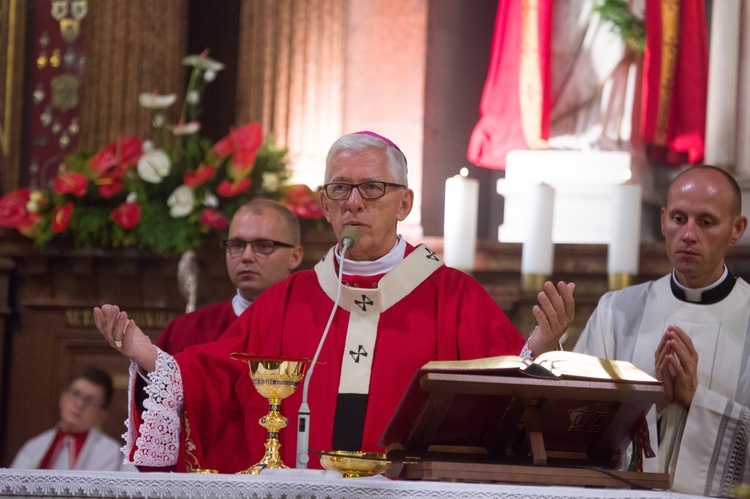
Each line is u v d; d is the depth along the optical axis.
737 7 16.45
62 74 17.95
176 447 8.50
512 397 6.95
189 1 18.67
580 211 16.09
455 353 8.89
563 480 6.59
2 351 15.70
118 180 15.27
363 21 17.34
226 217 14.91
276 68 17.00
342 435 8.64
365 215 8.95
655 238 16.73
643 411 7.01
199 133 18.27
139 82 17.55
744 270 14.57
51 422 15.60
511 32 16.89
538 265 14.26
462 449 7.16
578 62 16.67
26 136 17.91
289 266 12.19
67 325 15.70
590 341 10.64
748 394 9.98
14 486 5.89
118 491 5.91
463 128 18.00
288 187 15.23
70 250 15.45
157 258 15.43
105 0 17.80
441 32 18.11
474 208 14.34
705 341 10.19
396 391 8.78
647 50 16.42
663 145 16.58
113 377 15.54
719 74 16.42
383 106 17.19
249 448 8.72
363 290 9.07
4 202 15.59
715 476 9.34
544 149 16.50
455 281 9.27
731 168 16.30
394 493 5.81
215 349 8.88
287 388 7.64
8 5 18.09
